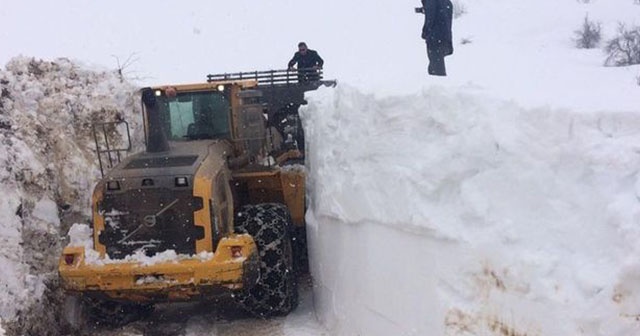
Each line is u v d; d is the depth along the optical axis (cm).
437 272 430
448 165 423
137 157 704
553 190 350
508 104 390
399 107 488
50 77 902
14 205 640
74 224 703
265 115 921
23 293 596
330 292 653
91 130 858
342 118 608
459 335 409
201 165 679
